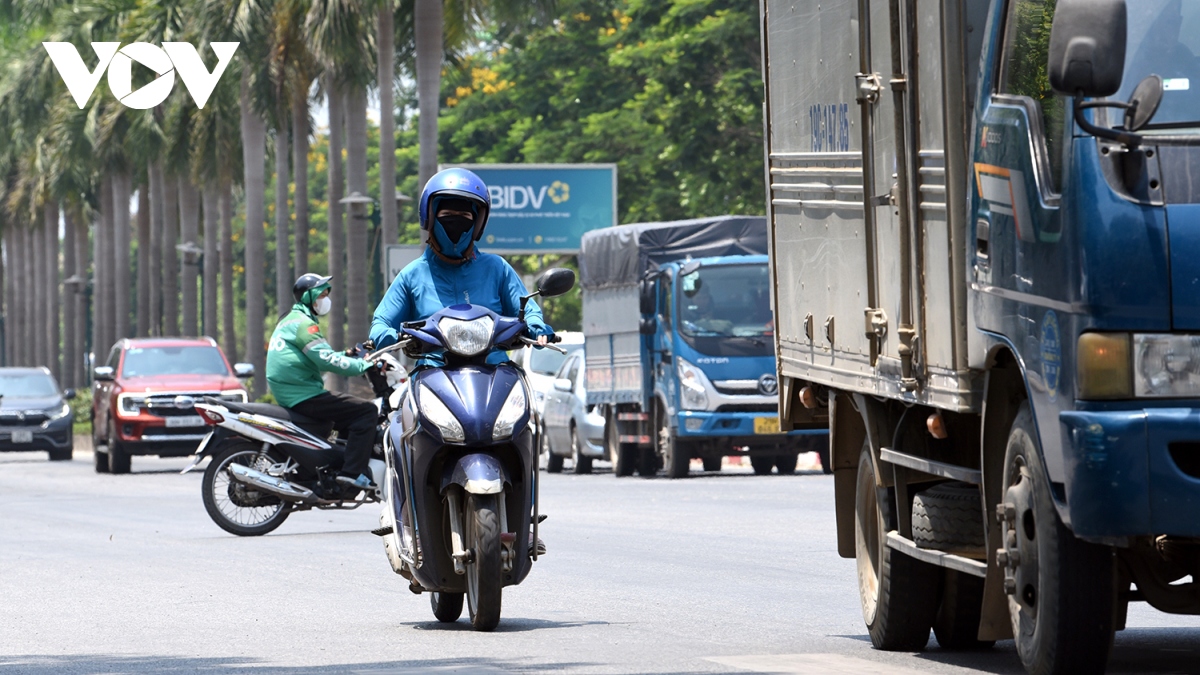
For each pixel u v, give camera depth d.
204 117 110.44
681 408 60.78
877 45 18.80
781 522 40.00
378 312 22.27
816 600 25.30
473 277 22.45
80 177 148.25
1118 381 14.25
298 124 100.56
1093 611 15.08
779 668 18.41
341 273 107.25
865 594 20.36
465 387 21.34
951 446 18.08
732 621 22.97
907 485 19.08
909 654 19.58
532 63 128.75
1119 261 14.25
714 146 106.38
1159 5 14.94
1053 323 14.80
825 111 20.73
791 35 22.19
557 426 71.75
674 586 27.33
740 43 104.81
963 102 16.91
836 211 20.36
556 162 119.94
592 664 19.00
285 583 28.91
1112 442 14.13
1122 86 14.71
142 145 119.19
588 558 32.00
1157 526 14.16
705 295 61.22
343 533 39.28
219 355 75.12
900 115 18.08
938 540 17.72
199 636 22.42
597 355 68.75
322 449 38.28
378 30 87.00
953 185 16.86
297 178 108.69
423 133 79.31
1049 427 14.91
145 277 142.00
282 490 38.09
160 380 72.38
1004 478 16.22
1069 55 13.84
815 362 21.34
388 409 33.44
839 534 21.25
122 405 71.38
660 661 19.16
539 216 108.75
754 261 61.62
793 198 22.22
